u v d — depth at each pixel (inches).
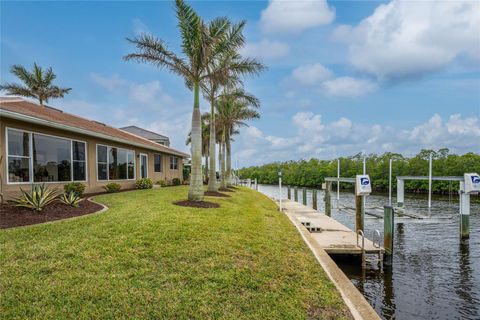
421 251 447.5
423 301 278.4
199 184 455.2
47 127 446.0
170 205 408.2
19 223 270.5
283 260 230.7
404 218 538.9
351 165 1764.3
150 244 226.7
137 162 746.2
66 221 283.4
